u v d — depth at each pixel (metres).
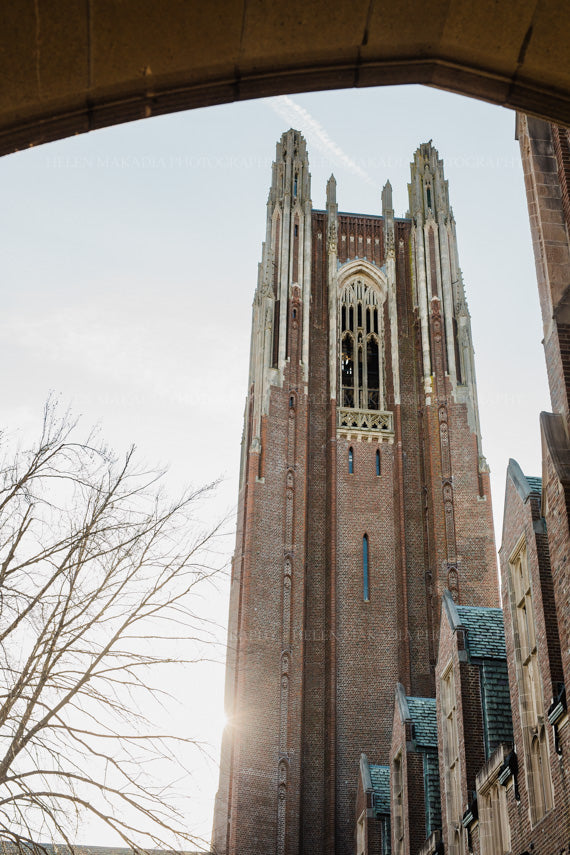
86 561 19.38
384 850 42.44
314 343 81.75
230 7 9.54
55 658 18.30
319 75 10.41
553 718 21.12
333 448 76.38
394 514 75.12
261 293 84.38
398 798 36.84
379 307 84.44
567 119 10.93
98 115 10.11
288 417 77.06
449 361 80.06
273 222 86.12
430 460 75.94
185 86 10.13
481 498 74.12
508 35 10.23
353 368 81.56
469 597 70.44
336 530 73.81
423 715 36.84
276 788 62.78
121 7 9.30
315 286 84.56
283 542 72.00
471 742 28.06
